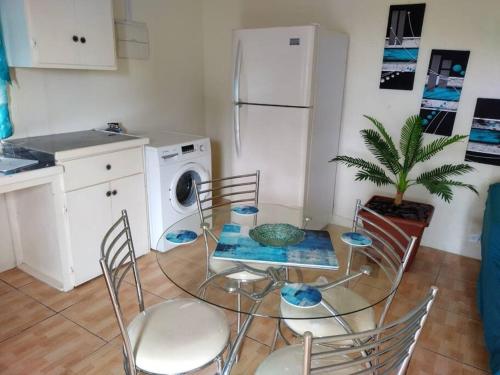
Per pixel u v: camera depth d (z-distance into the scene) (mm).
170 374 1305
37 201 2430
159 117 3662
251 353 1993
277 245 1746
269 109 3029
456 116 2953
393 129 3250
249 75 3047
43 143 2496
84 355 1960
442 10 2832
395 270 1698
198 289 1532
